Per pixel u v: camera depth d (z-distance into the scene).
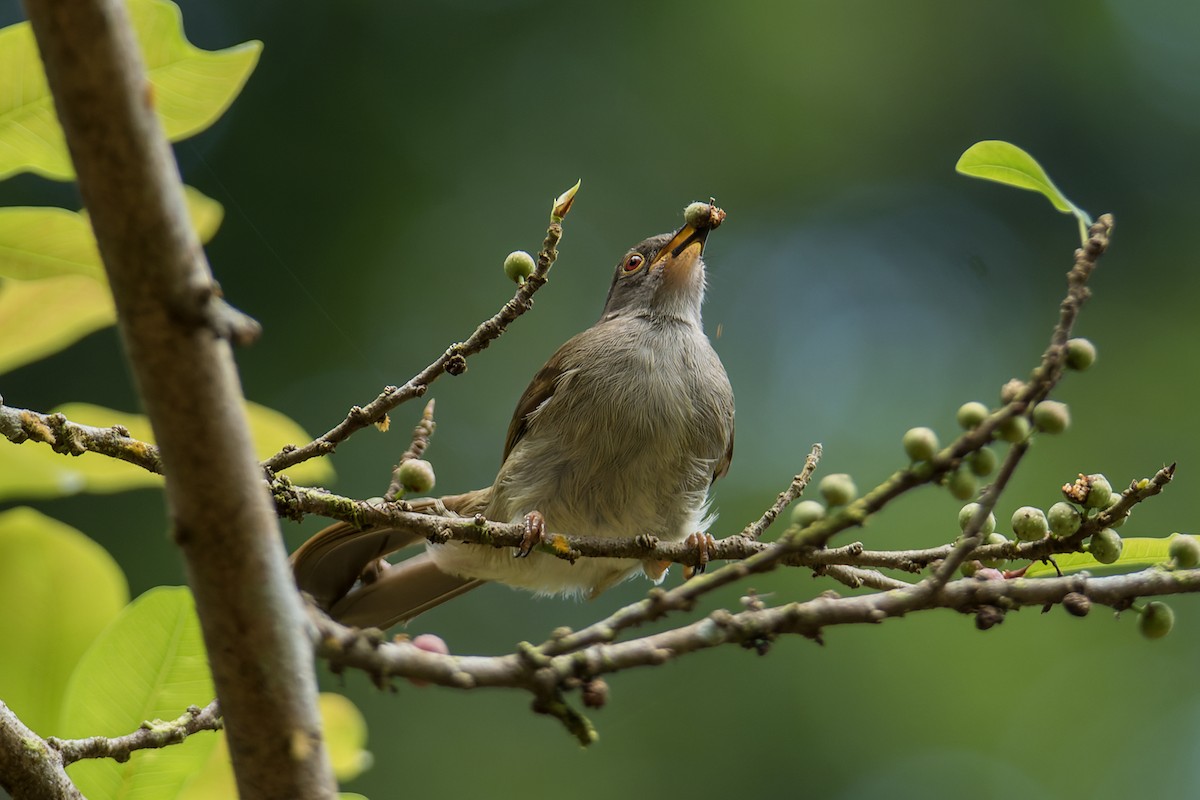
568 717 3.49
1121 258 16.77
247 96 14.86
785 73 16.81
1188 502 14.42
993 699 13.01
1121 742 12.88
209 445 2.78
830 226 16.86
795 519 3.76
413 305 14.75
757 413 15.76
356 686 12.96
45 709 5.37
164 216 2.65
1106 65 17.27
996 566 4.95
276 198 14.71
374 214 14.95
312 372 14.29
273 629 2.90
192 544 2.84
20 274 5.03
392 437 14.23
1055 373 3.71
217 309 2.74
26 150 4.76
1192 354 15.74
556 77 16.28
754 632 3.73
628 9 16.62
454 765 12.82
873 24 17.39
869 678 13.23
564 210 5.20
